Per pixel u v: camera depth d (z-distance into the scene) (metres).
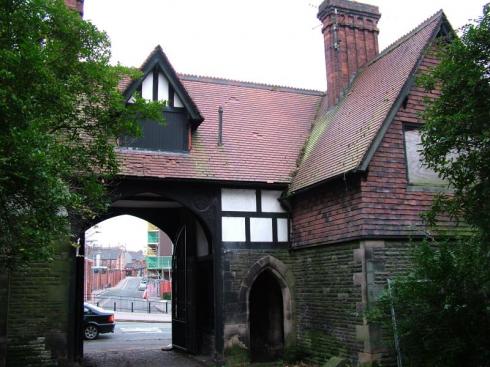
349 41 13.78
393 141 9.86
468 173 5.31
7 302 8.80
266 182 11.60
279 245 11.67
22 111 4.61
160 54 11.59
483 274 6.06
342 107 12.74
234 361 10.88
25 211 4.87
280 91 15.17
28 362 9.24
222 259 11.15
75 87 6.29
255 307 12.37
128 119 7.32
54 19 6.20
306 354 10.98
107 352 13.65
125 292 59.97
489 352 6.14
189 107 11.59
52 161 4.73
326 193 10.52
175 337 13.90
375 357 8.88
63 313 9.57
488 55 5.01
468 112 5.06
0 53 4.68
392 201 9.59
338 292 9.97
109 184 9.37
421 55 10.23
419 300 6.79
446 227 9.57
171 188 11.02
